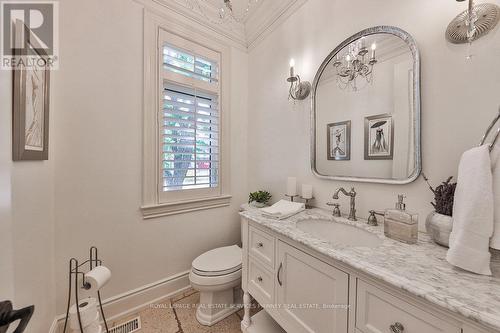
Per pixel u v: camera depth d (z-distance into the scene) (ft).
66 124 3.92
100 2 4.23
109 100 4.36
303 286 2.86
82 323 2.98
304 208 4.26
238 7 5.74
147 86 4.81
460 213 2.03
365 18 3.59
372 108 3.52
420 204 2.98
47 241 3.48
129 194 4.67
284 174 5.44
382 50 3.37
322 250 2.44
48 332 3.51
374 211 3.39
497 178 1.89
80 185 4.09
